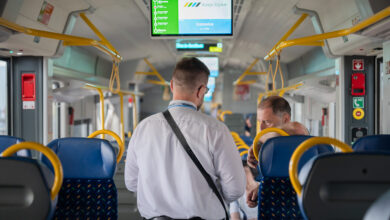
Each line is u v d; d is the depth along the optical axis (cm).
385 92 315
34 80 423
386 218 64
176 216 136
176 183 136
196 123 138
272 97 231
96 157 201
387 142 174
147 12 607
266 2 516
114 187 204
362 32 276
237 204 248
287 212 181
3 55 413
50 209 128
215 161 137
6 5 277
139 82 1359
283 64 1051
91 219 203
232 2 400
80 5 425
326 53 416
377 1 260
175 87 147
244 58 1235
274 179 181
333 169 106
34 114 424
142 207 143
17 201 125
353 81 401
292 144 176
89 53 872
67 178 202
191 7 401
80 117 819
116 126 1122
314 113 694
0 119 429
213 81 1388
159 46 1039
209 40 831
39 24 375
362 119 403
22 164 122
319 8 411
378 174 105
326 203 107
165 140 137
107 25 657
